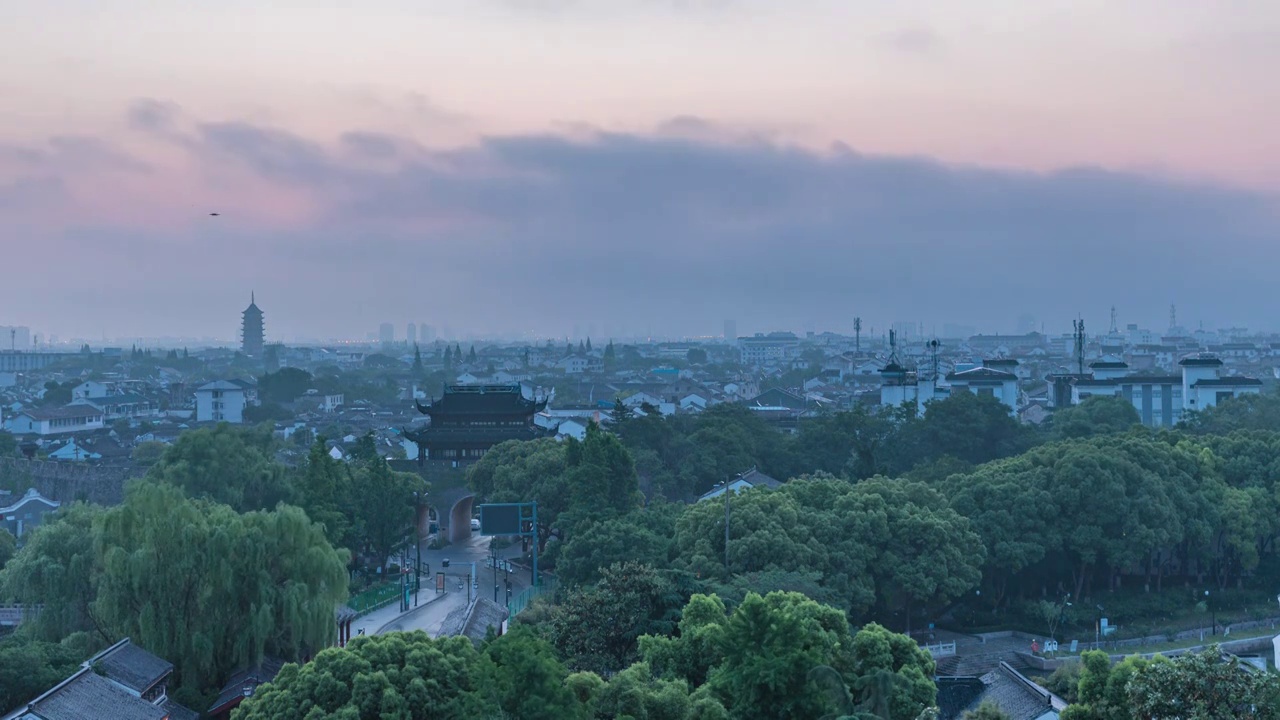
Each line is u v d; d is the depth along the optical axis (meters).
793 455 194.88
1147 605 134.25
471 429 193.88
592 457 139.88
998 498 132.50
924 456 188.88
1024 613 130.88
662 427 189.00
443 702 68.88
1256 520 140.62
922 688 73.94
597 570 118.62
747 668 68.25
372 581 150.25
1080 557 133.50
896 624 125.69
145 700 82.69
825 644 74.62
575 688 67.62
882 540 119.50
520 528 139.75
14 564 100.81
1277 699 57.28
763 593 100.75
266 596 96.50
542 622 99.88
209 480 141.38
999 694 89.12
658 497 158.25
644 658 80.06
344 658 69.56
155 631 92.81
